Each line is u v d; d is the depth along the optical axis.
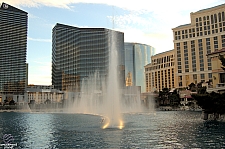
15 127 44.88
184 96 136.75
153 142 26.53
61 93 194.25
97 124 45.62
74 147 24.75
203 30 174.25
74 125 45.00
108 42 187.38
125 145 25.14
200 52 174.38
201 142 26.16
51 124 49.19
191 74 176.75
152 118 60.72
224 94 50.59
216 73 81.62
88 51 189.00
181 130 35.78
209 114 54.31
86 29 192.00
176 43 188.12
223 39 164.00
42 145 26.12
